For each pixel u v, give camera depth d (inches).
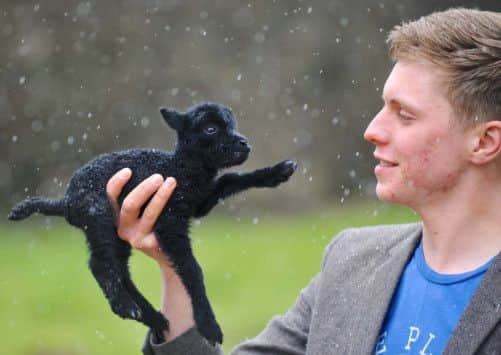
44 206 153.5
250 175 160.9
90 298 596.1
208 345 160.7
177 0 917.2
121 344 515.8
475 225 145.7
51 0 874.1
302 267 681.6
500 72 141.7
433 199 148.0
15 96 846.5
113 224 152.3
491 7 967.6
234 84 912.3
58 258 683.4
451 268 146.9
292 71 939.3
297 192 898.7
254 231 807.1
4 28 861.8
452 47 144.6
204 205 160.6
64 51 871.1
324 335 156.0
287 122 916.6
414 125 146.8
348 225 805.9
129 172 152.3
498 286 136.0
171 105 885.2
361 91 954.7
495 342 133.5
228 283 637.9
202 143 155.3
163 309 161.6
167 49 903.1
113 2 896.3
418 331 144.7
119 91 873.5
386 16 973.2
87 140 850.8
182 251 153.3
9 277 639.1
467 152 144.7
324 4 965.2
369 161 938.7
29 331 537.0
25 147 834.2
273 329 173.6
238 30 935.0
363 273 158.2
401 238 160.1
